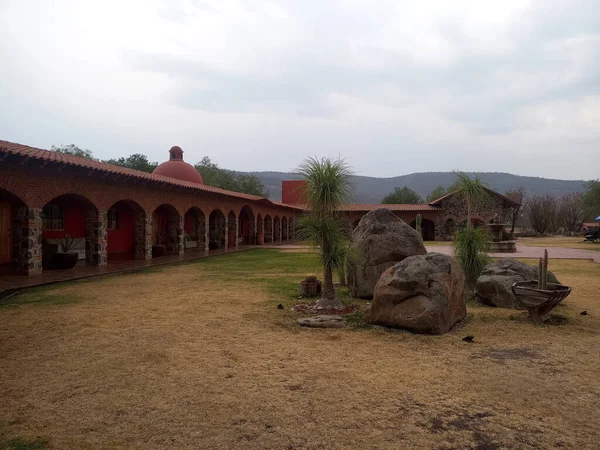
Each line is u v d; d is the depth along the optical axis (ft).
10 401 11.00
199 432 9.36
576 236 147.43
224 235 77.25
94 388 11.86
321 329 18.60
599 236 103.30
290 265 47.88
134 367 13.60
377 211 27.61
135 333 17.83
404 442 8.95
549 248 80.43
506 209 124.26
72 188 39.88
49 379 12.54
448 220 126.82
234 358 14.53
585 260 53.93
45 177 36.86
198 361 14.20
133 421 9.89
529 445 8.87
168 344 16.20
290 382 12.33
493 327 19.10
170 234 69.82
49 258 45.14
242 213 103.91
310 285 27.07
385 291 19.01
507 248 71.15
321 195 22.91
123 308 23.18
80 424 9.75
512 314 21.79
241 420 9.94
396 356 14.78
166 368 13.52
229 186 159.33
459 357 14.70
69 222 51.93
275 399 11.12
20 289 29.48
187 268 44.60
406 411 10.43
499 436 9.23
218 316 21.21
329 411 10.41
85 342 16.43
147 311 22.40
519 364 14.01
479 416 10.18
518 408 10.64
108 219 59.82
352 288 26.73
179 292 28.78
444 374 13.00
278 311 22.48
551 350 15.60
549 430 9.52
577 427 9.66
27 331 18.07
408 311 18.21
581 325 19.63
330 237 22.99
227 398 11.18
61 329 18.44
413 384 12.17
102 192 44.14
